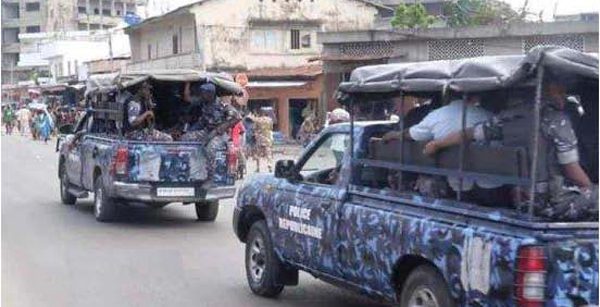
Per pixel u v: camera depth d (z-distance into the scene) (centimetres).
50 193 1766
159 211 1465
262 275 791
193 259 1002
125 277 894
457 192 553
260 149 2394
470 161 543
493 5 3869
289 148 3247
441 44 2970
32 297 796
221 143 1284
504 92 533
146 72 1292
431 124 575
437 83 561
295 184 739
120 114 1294
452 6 3928
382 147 629
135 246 1091
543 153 502
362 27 4450
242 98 1490
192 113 1412
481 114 548
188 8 4162
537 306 471
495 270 489
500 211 510
